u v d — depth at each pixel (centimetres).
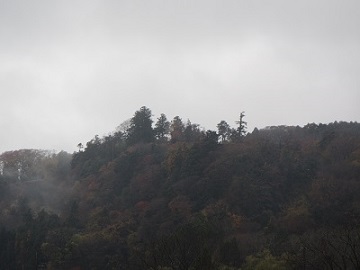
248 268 5894
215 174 10369
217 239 6750
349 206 8431
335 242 5394
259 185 9812
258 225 8650
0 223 10962
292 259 5406
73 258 8294
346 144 11775
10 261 8731
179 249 5825
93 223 10006
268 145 11925
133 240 8775
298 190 9975
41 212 10325
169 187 10731
